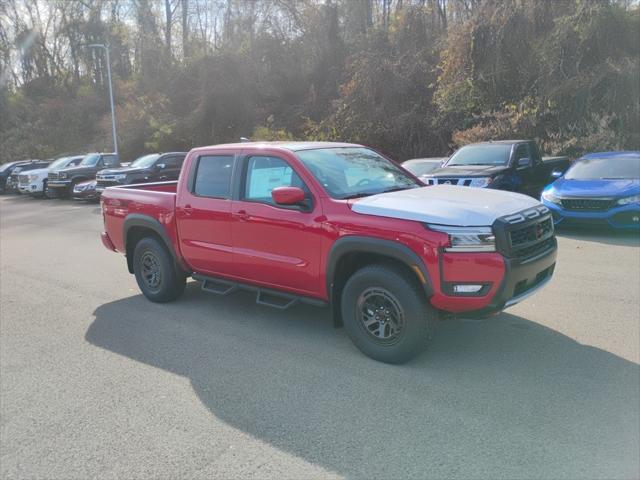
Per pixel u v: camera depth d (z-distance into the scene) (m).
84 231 12.93
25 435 3.49
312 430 3.41
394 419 3.50
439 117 22.14
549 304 5.75
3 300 6.80
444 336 4.93
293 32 33.44
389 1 32.94
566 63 18.17
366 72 23.92
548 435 3.25
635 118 16.84
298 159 4.84
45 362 4.70
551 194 9.88
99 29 50.56
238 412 3.68
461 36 20.09
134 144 36.03
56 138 44.97
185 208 5.68
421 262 3.96
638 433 3.24
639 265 7.27
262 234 4.96
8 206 20.91
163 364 4.56
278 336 5.13
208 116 33.44
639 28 17.77
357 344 4.51
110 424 3.59
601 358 4.35
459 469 2.95
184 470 3.04
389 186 5.06
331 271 4.50
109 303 6.51
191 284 7.25
